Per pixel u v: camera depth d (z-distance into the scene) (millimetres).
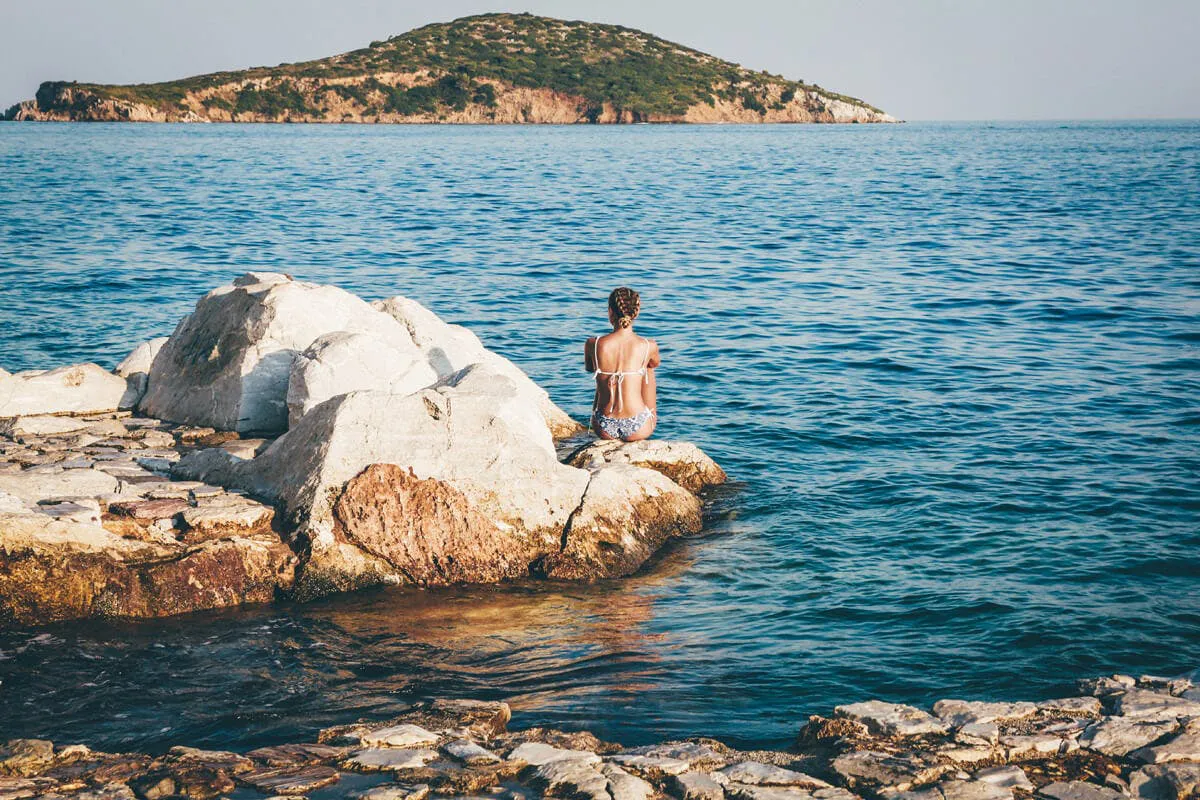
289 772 5008
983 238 30453
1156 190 48406
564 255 26781
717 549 9211
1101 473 10625
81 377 11719
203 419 11211
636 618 7859
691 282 22906
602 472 9500
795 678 6738
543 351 16453
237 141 105188
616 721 6141
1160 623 7402
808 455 11570
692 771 5121
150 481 9211
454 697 6484
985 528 9320
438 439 8883
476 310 19453
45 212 33969
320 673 6840
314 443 8805
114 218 32812
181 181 50594
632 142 115812
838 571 8570
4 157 70250
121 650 7137
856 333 17625
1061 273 23625
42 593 7559
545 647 7309
